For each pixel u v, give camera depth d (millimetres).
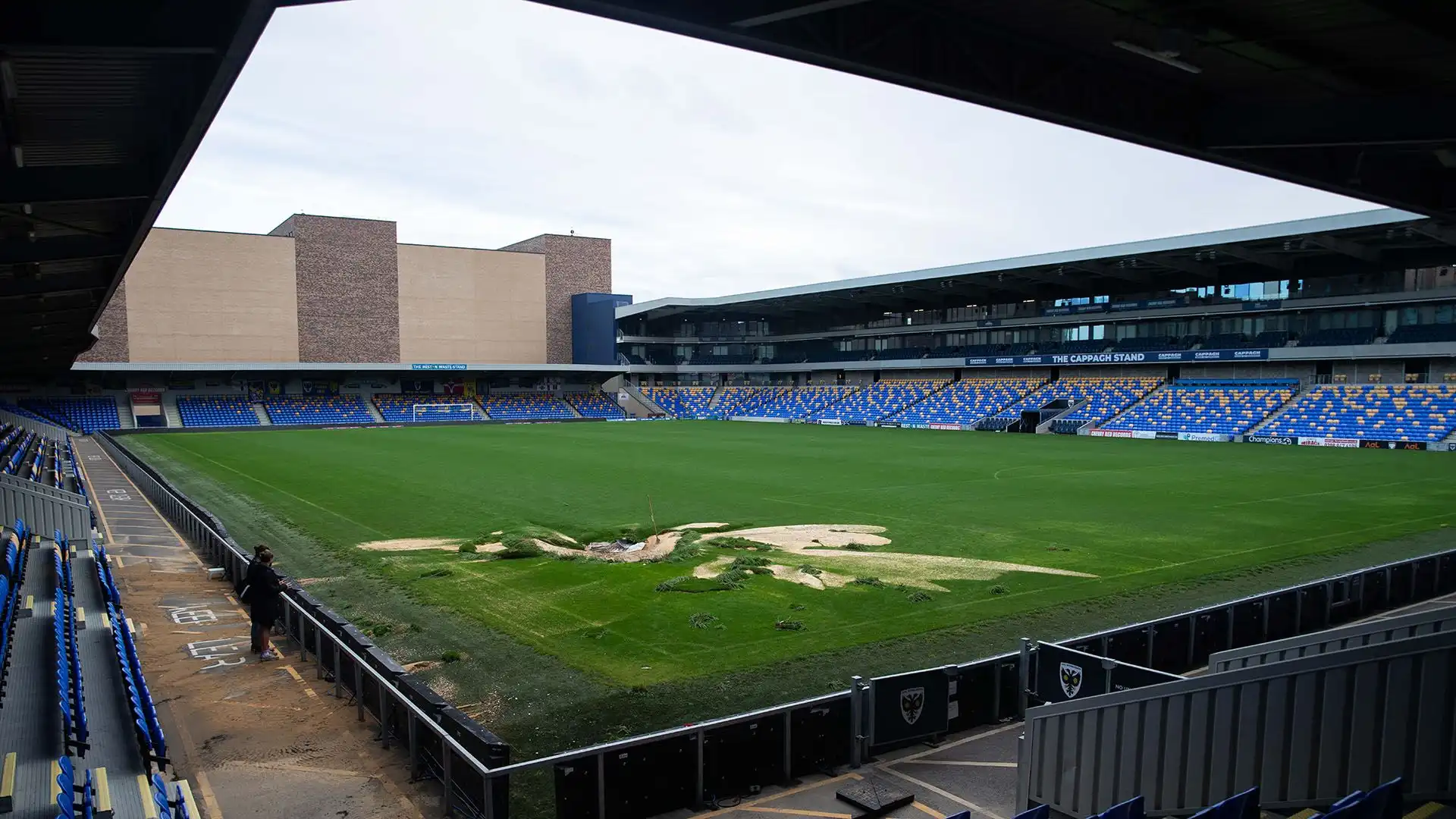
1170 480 38094
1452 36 9781
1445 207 17219
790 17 8508
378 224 85688
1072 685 11125
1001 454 50875
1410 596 17516
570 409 97188
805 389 100750
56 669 11391
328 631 12375
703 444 58969
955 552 22703
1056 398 75938
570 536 25125
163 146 11469
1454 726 6199
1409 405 56344
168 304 76688
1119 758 8289
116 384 78125
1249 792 6160
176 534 25094
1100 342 78000
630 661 14211
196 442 60938
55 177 12219
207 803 8906
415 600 18062
